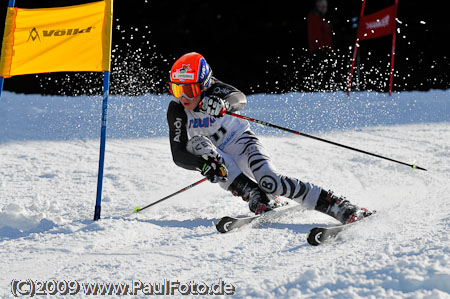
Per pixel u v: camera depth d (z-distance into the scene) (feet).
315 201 32.91
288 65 147.74
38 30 37.58
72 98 124.06
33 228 34.32
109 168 59.26
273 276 23.03
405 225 30.68
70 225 34.06
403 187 45.06
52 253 28.91
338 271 22.20
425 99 115.65
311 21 117.70
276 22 148.56
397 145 66.80
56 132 86.17
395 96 120.98
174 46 146.61
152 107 113.19
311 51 119.55
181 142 34.35
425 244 24.59
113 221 35.12
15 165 61.41
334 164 57.41
